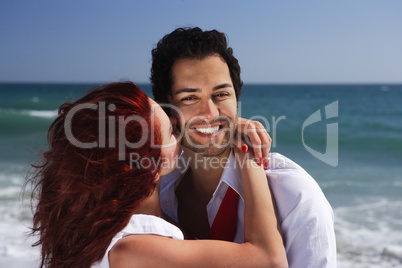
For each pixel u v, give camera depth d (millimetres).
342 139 21391
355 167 14055
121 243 1396
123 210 1415
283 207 1683
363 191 10422
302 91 91812
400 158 16234
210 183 1995
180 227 2021
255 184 1705
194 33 1848
